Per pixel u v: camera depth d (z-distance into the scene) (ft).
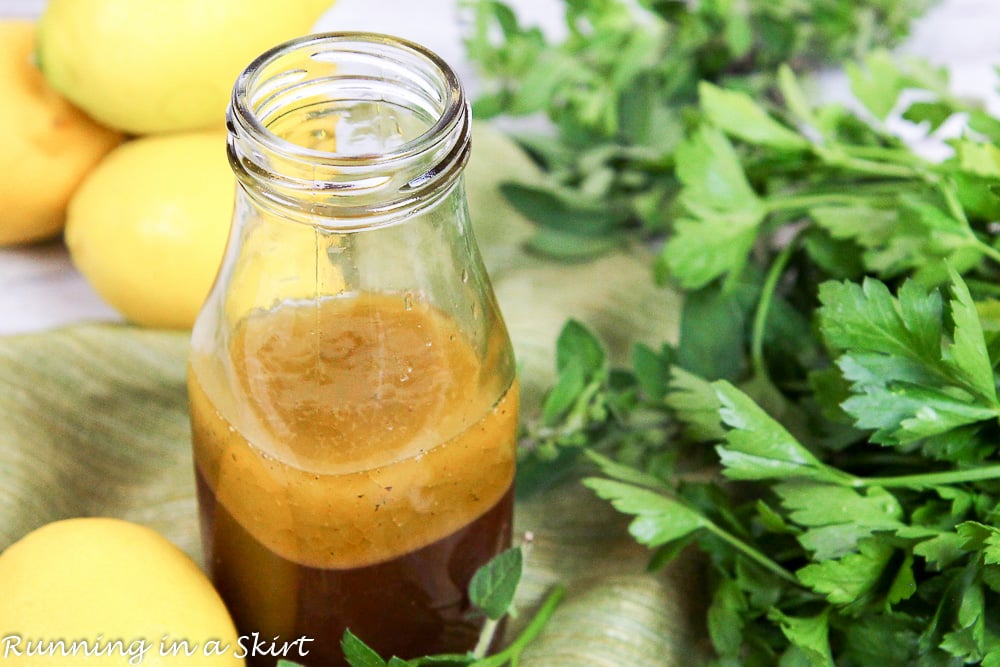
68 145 1.54
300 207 1.07
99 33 1.43
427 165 1.07
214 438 1.17
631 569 1.34
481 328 1.17
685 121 1.51
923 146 1.72
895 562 1.17
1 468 1.37
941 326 1.16
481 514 1.21
